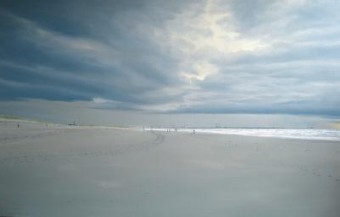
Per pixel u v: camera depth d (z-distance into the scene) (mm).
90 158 7402
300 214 5066
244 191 5809
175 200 5438
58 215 5027
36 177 6047
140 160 7656
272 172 6848
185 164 7496
